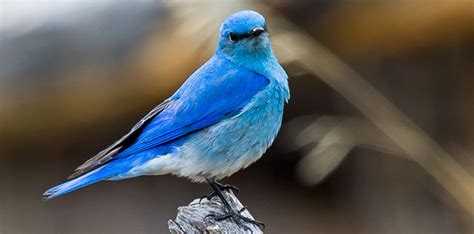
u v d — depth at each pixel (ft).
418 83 43.01
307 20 40.68
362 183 43.45
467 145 42.73
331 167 35.19
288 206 44.83
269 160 45.06
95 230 44.78
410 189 42.16
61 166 46.37
